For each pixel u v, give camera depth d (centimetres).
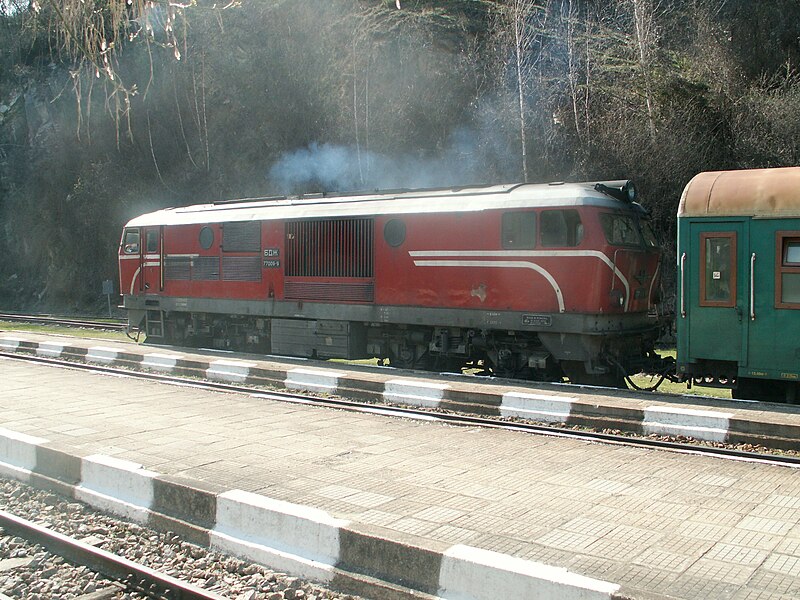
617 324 1239
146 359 1548
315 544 546
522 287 1270
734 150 2608
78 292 4116
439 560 483
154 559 578
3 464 800
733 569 487
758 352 1059
